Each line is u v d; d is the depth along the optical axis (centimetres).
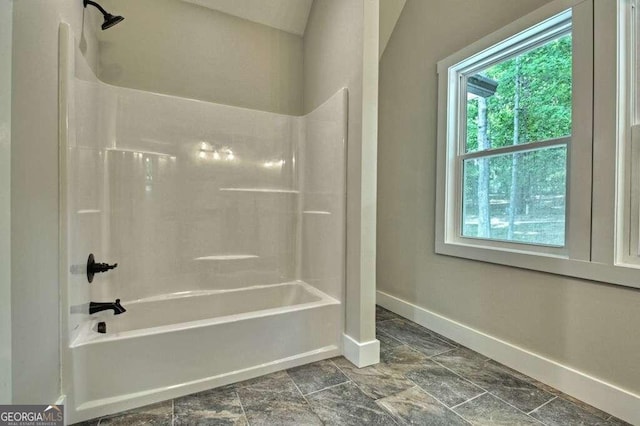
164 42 221
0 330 78
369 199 177
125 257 200
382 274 281
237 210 235
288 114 262
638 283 125
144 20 215
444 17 220
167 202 213
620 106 133
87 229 158
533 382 159
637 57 132
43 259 108
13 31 89
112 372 133
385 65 276
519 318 171
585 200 143
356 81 181
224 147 231
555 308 155
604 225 137
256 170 242
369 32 177
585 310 144
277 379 160
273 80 256
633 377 128
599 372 138
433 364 178
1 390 78
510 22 177
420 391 150
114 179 196
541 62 169
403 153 257
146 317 201
